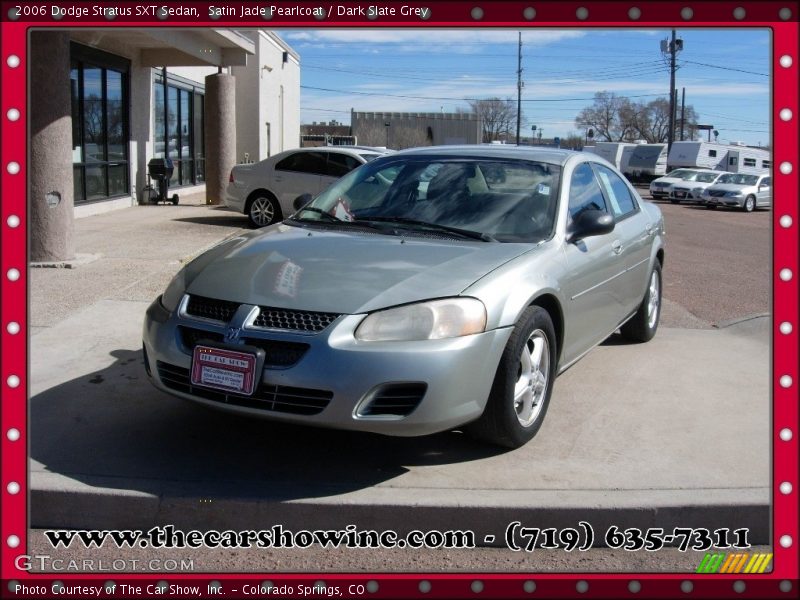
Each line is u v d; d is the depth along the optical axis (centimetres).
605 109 8769
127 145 1673
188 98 2131
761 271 1185
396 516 353
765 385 550
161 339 395
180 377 390
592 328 509
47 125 857
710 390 536
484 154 529
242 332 369
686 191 3125
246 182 1354
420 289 378
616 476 392
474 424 404
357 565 337
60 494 357
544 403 436
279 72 2794
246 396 362
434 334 363
